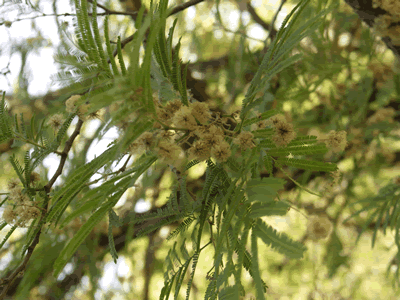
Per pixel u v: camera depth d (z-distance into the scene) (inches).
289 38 18.5
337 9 43.6
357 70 47.4
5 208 20.9
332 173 20.3
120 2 35.7
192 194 19.8
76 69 17.6
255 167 19.1
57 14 22.3
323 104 49.5
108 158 17.7
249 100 18.8
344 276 66.2
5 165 44.7
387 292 65.4
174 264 19.2
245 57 43.7
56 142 21.5
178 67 18.7
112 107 17.6
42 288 41.4
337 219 53.9
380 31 27.6
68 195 18.6
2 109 21.3
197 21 59.9
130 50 16.0
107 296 45.9
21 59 33.8
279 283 68.0
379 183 56.6
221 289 16.4
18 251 38.9
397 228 26.6
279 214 16.0
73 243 17.4
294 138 18.9
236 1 55.6
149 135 17.7
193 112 18.4
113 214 19.9
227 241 17.8
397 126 44.1
